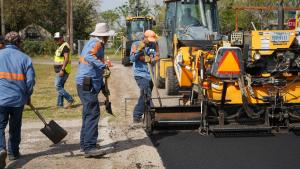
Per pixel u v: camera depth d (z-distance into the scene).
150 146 7.28
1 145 6.16
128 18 28.08
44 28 51.19
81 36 52.69
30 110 10.55
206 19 14.06
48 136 6.82
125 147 7.25
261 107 8.08
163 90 14.96
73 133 8.21
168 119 7.91
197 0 14.15
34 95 13.50
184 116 7.96
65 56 10.73
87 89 6.46
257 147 7.21
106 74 6.85
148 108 7.96
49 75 21.25
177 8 14.12
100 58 6.61
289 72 8.19
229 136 7.90
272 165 6.29
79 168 6.14
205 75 8.11
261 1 26.39
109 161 6.48
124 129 8.52
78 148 7.18
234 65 7.92
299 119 8.09
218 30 14.07
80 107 11.10
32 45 44.28
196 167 6.24
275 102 7.95
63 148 7.19
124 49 27.88
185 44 12.34
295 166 6.25
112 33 6.61
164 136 7.95
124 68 26.34
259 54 8.20
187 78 10.75
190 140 7.66
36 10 46.75
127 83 17.39
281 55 8.22
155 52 8.78
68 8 40.16
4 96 6.16
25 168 6.15
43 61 35.53
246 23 21.73
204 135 7.89
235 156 6.73
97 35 6.55
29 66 6.34
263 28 11.04
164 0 14.98
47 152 6.95
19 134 6.53
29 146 7.31
